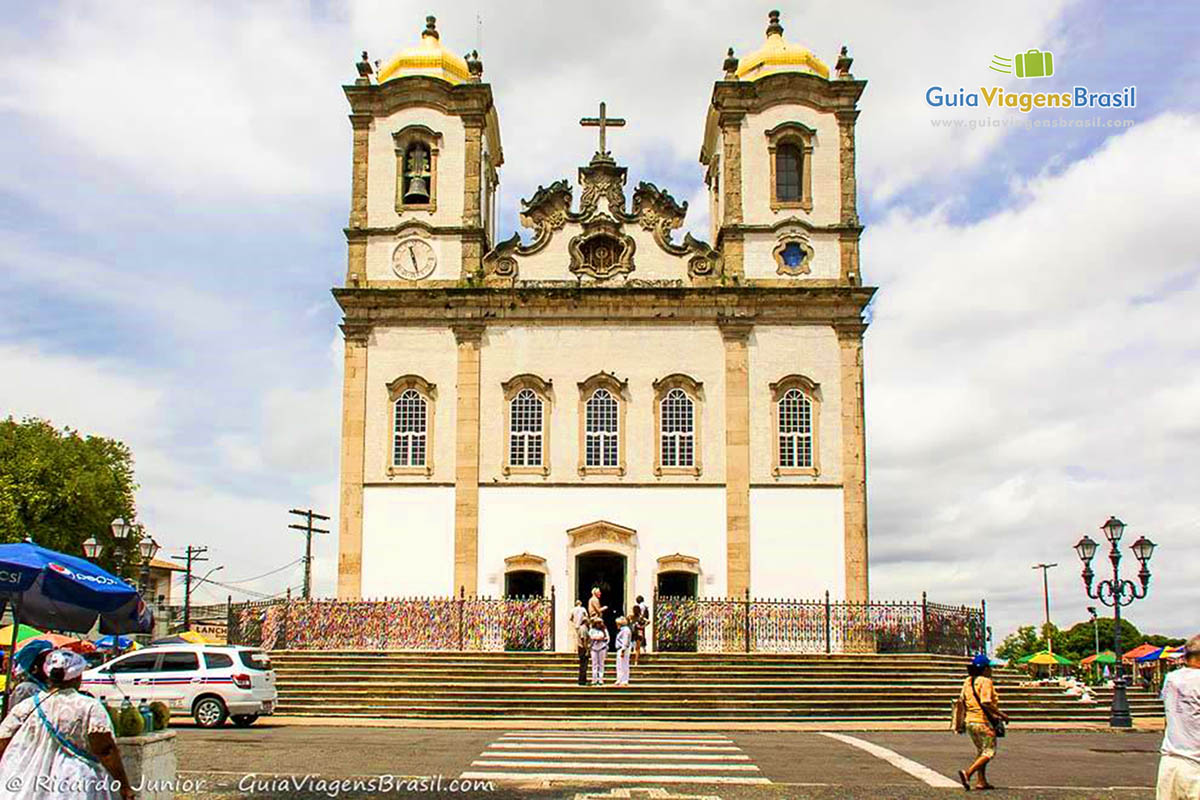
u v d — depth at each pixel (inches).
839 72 1852.9
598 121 1851.6
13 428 2472.9
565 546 1715.1
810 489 1723.7
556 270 1804.9
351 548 1715.1
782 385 1749.5
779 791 673.6
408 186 1840.6
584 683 1288.1
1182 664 454.3
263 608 1528.1
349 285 1798.7
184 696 1089.4
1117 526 1269.7
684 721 1173.1
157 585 3383.4
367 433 1753.2
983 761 690.2
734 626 1555.1
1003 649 4424.2
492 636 1537.9
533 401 1765.5
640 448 1744.6
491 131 1977.1
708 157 2102.6
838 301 1770.4
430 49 1904.5
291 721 1160.8
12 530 2331.4
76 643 721.6
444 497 1732.3
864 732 1087.0
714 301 1772.9
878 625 1549.0
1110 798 664.4
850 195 1815.9
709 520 1721.2
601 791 663.1
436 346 1777.8
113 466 2598.4
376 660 1393.9
